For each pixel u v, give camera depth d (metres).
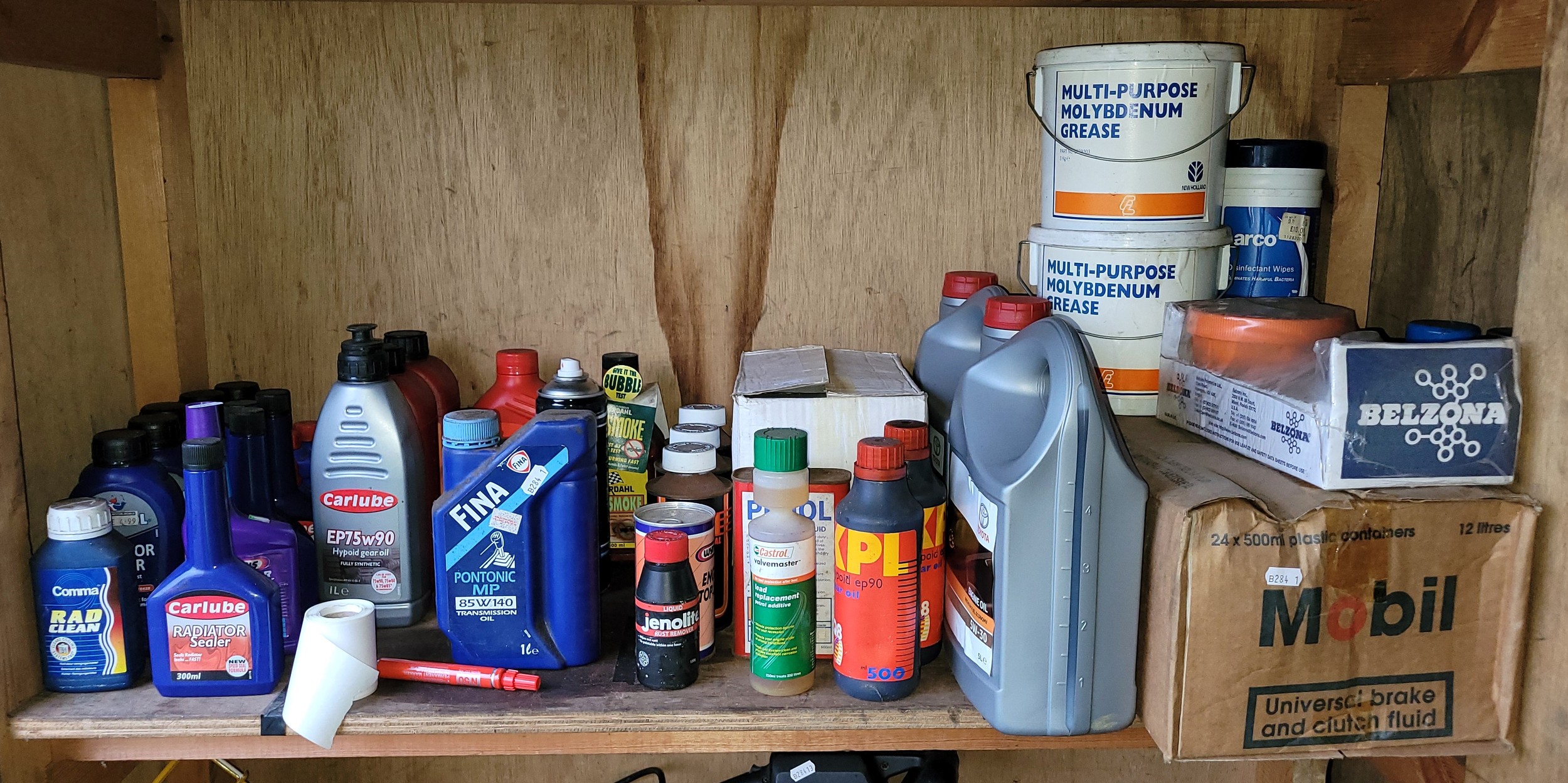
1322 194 1.19
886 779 1.05
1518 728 0.83
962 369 1.06
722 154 1.21
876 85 1.20
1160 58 1.00
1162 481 0.84
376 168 1.20
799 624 0.87
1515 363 0.82
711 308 1.24
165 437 0.99
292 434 1.09
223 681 0.88
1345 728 0.81
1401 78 1.07
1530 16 0.88
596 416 1.07
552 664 0.92
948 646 0.93
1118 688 0.82
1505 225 1.03
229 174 1.19
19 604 0.87
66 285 1.04
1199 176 1.04
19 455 0.87
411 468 1.00
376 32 1.18
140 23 1.09
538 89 1.19
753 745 0.87
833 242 1.23
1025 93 1.21
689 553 0.90
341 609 0.89
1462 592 0.81
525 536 0.90
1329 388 0.81
